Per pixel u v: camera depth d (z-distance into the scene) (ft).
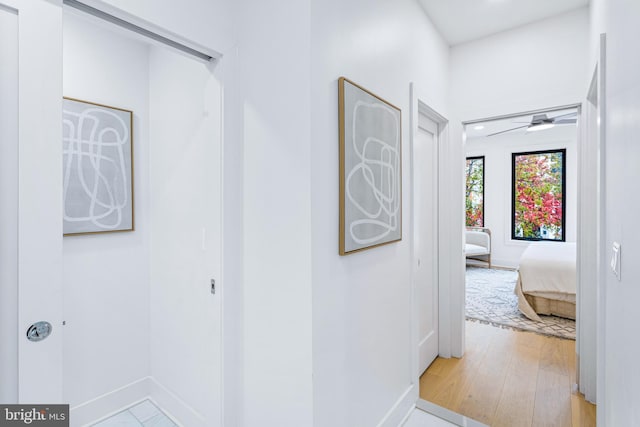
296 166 4.33
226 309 5.11
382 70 5.76
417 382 6.99
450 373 8.16
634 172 2.88
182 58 6.21
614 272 3.73
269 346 4.77
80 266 6.22
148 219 7.20
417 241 7.04
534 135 19.94
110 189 6.57
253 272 4.99
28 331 3.40
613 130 3.87
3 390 3.30
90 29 6.35
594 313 6.84
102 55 6.51
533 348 9.52
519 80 8.07
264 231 4.80
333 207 4.58
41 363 3.49
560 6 7.25
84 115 6.21
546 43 7.70
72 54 6.11
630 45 3.04
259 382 4.94
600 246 4.66
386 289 5.95
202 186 5.75
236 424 5.31
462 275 9.01
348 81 4.73
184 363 6.18
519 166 20.63
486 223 21.77
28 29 3.34
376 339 5.63
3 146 3.25
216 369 5.27
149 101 7.19
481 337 10.34
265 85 4.72
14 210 3.33
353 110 4.85
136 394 6.98
